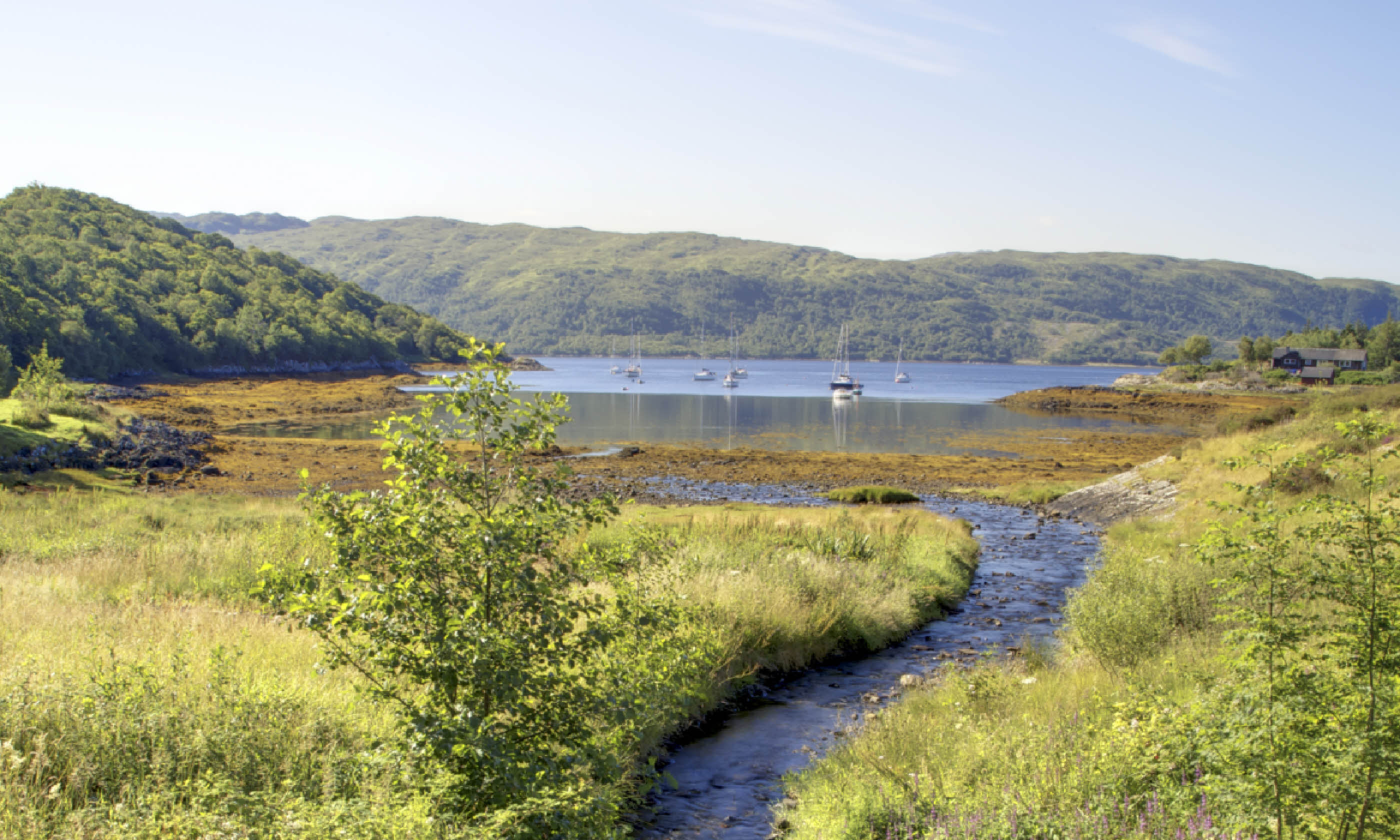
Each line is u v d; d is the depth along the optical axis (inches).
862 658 513.3
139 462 1571.1
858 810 244.5
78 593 449.1
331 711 258.5
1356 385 4931.1
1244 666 183.3
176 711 235.6
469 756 193.5
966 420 3435.0
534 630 197.9
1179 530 892.6
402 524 194.4
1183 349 6643.7
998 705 339.3
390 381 5999.0
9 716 218.4
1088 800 219.6
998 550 955.3
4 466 1272.1
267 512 944.9
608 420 3272.6
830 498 1489.9
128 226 7263.8
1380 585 167.3
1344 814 157.4
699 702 397.7
